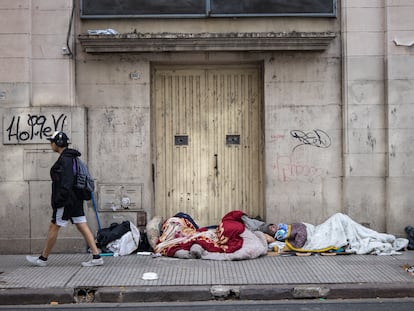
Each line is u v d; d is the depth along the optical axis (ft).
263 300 22.91
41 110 30.04
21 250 29.94
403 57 30.53
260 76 31.99
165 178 32.01
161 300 22.89
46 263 27.17
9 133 30.01
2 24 30.19
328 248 28.78
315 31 31.01
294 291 23.03
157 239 29.48
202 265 26.63
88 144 30.83
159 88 31.89
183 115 31.99
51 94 30.40
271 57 30.96
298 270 25.55
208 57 30.96
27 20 30.14
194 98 32.01
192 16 30.50
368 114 30.78
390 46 30.50
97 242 29.91
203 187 32.01
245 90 32.01
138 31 30.86
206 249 28.25
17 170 29.99
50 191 29.96
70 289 23.15
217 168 32.01
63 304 22.77
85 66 30.91
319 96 31.04
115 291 22.98
